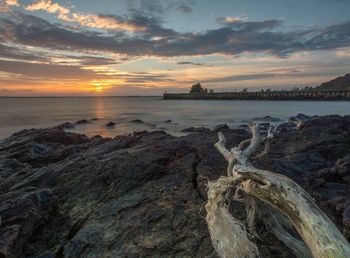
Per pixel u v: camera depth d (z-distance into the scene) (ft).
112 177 23.41
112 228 17.49
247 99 403.34
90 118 165.07
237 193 16.08
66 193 22.67
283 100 351.05
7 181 26.96
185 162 24.39
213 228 13.93
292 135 42.96
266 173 13.64
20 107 320.70
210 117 157.38
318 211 12.05
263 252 14.80
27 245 17.25
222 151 20.17
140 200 19.76
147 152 27.37
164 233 16.70
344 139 38.40
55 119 161.07
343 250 10.59
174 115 175.63
